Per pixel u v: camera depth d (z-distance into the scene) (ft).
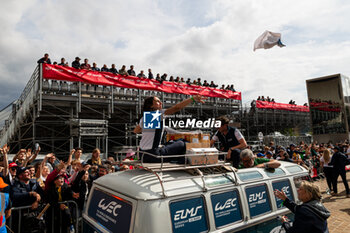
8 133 58.03
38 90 37.68
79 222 14.67
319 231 7.95
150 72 51.11
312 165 38.40
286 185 11.72
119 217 7.56
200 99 8.85
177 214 7.29
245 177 10.08
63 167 14.14
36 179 16.03
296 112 101.81
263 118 85.66
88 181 16.97
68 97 41.96
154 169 7.82
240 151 13.79
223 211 8.50
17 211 12.48
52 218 13.33
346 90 80.07
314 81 84.02
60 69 36.63
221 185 8.86
